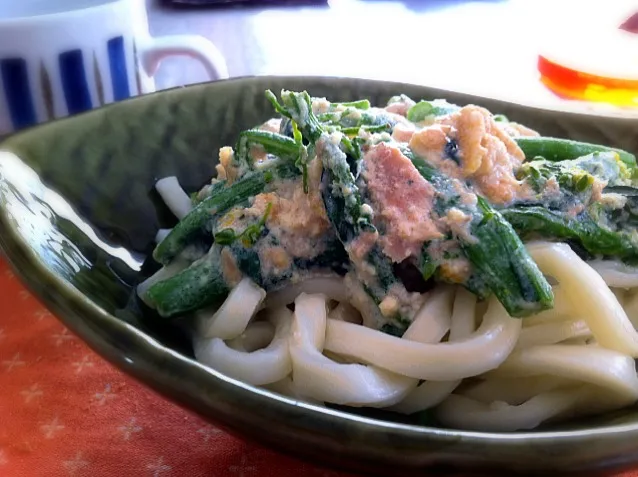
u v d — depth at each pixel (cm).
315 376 13
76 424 14
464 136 14
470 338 13
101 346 11
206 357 13
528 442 9
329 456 10
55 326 17
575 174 14
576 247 14
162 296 14
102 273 15
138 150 17
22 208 14
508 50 34
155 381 10
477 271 13
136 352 10
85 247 15
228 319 14
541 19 40
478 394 14
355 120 15
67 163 16
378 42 36
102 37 20
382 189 13
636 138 19
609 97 26
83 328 11
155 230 17
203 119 19
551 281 14
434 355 13
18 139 15
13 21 19
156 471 13
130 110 17
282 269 14
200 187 18
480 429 13
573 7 38
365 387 12
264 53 33
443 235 13
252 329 14
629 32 33
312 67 31
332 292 14
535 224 14
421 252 13
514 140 15
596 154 15
